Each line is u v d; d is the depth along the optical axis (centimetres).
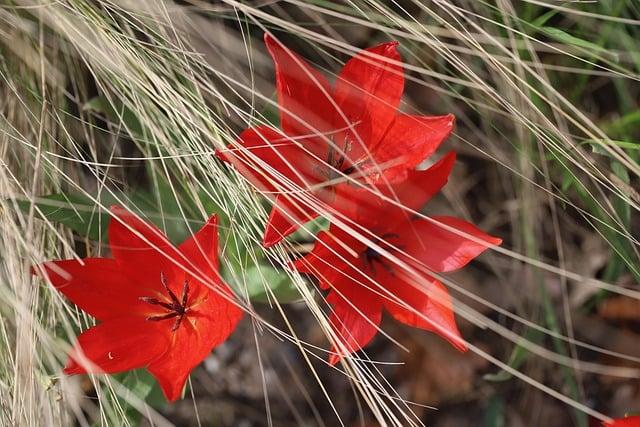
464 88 81
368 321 66
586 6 79
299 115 67
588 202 78
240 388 82
